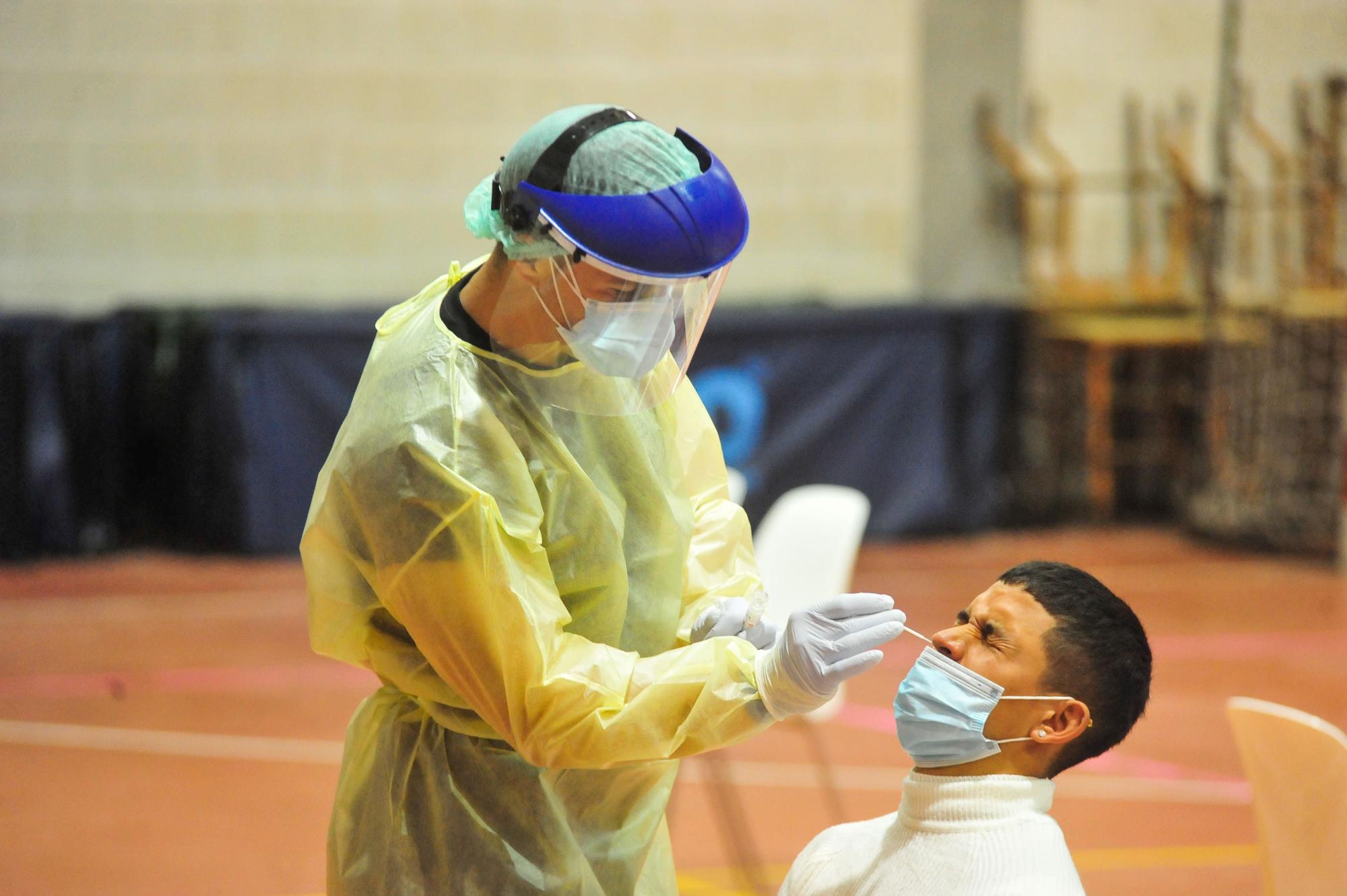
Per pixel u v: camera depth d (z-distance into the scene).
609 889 6.75
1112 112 28.89
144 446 25.83
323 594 6.55
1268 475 27.20
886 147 29.66
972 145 29.20
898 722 6.37
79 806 14.80
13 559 25.00
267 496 24.97
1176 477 29.75
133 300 28.02
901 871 6.28
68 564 25.19
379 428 6.07
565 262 5.80
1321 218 26.03
